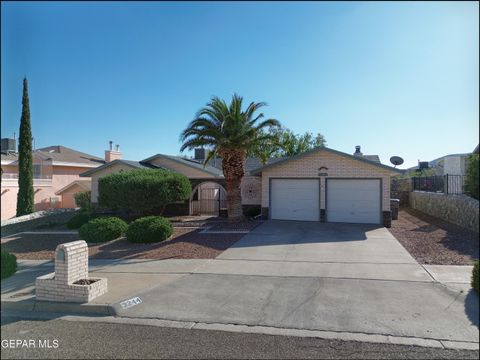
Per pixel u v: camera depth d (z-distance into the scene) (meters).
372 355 4.50
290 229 15.17
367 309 5.91
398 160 24.47
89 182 29.30
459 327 5.19
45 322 5.82
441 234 13.34
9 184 23.03
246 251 10.78
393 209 19.55
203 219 19.52
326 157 17.77
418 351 4.57
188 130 16.77
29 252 11.52
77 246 6.85
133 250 11.41
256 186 22.11
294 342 4.90
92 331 5.41
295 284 7.38
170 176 18.70
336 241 12.32
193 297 6.71
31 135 20.42
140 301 6.54
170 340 5.05
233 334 5.19
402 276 7.77
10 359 4.54
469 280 7.32
